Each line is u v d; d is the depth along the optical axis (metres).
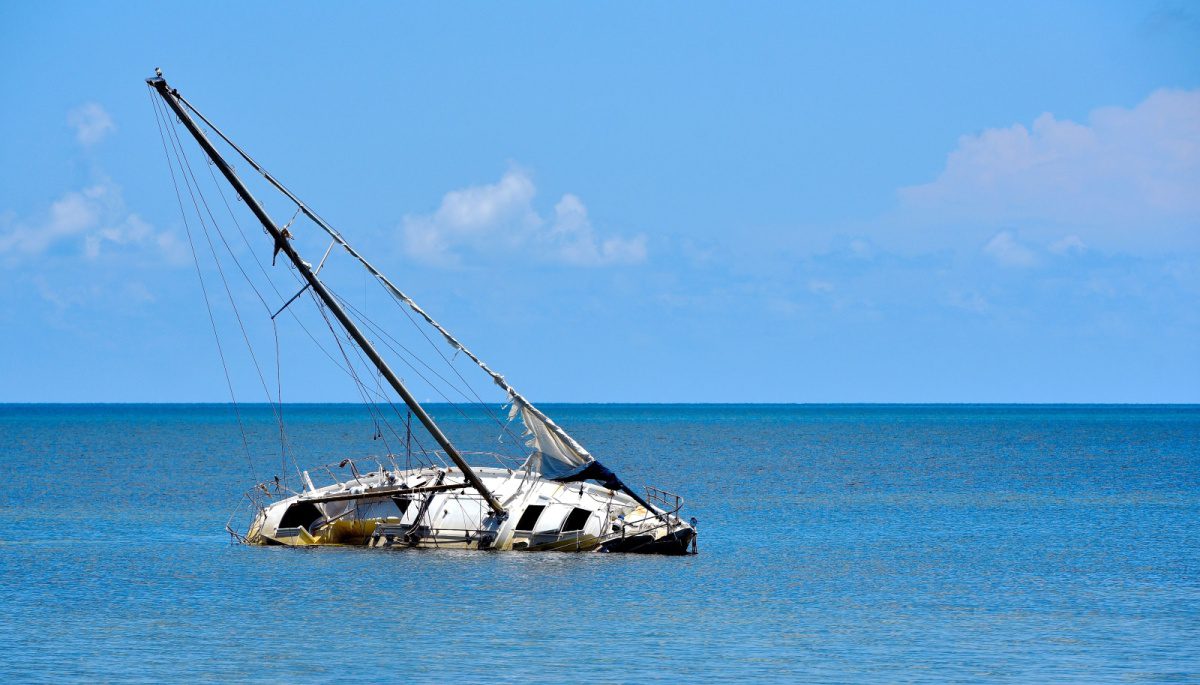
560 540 191.00
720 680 118.31
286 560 186.75
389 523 197.25
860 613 149.25
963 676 120.19
